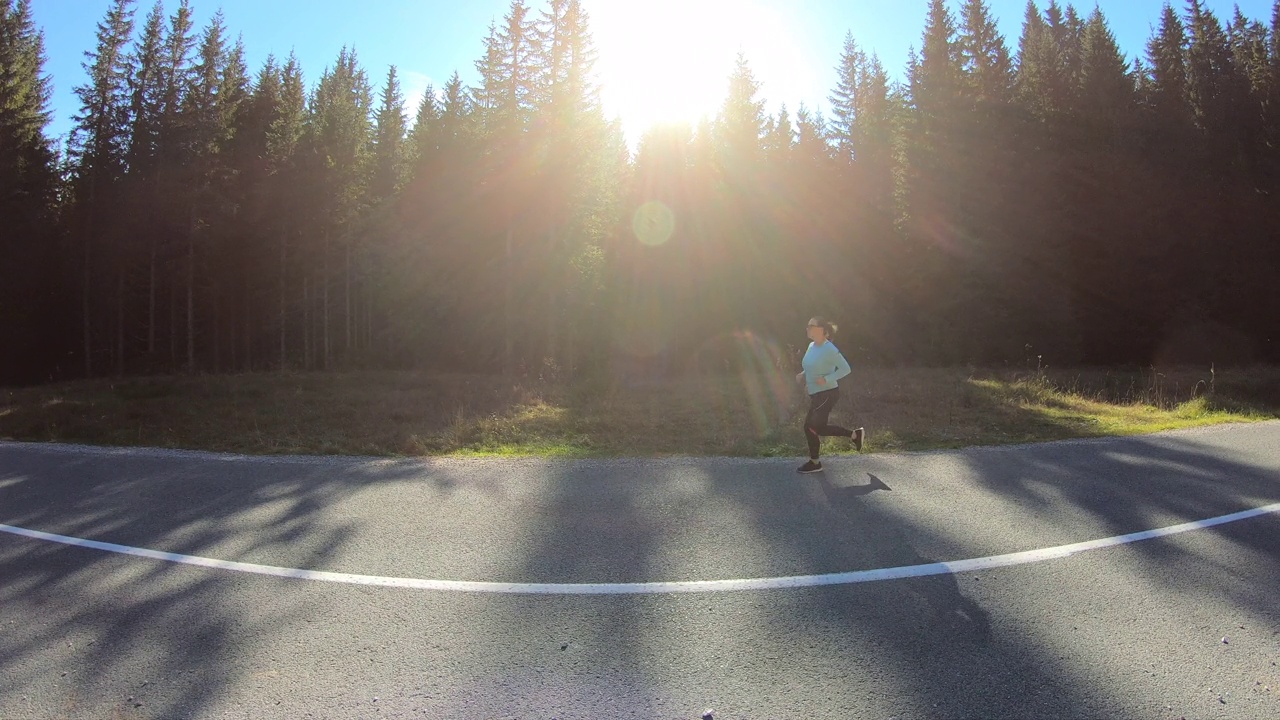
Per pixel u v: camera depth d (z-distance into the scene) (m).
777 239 30.27
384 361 31.00
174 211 26.09
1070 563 4.25
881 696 2.80
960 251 26.66
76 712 2.76
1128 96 28.83
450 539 4.93
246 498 6.28
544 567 4.33
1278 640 3.22
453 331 29.44
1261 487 6.21
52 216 28.12
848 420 11.21
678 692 2.85
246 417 13.35
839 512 5.50
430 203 30.78
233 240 29.38
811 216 30.41
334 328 35.31
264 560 4.52
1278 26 38.00
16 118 26.30
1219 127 30.00
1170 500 5.75
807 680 2.93
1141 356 27.16
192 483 6.98
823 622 3.48
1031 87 29.52
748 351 28.02
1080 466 7.21
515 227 25.41
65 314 28.84
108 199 26.14
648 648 3.24
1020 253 26.25
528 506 5.86
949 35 27.94
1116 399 14.51
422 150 32.62
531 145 24.66
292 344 33.88
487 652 3.22
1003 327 26.44
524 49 25.06
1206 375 18.36
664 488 6.46
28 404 16.05
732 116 31.45
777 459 7.87
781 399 14.60
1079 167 27.14
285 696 2.85
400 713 2.72
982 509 5.52
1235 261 27.80
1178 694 2.77
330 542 4.89
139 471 7.70
